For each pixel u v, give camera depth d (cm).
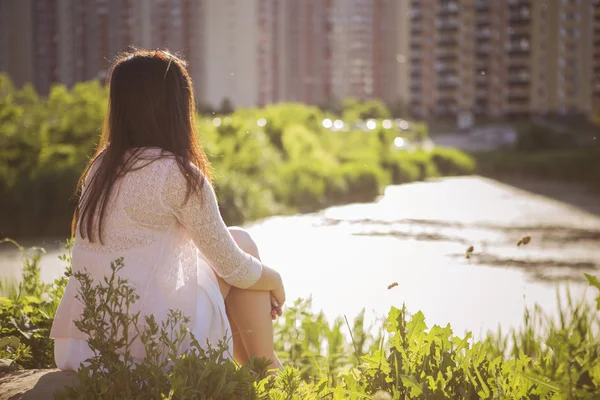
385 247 1305
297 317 413
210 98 9038
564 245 1321
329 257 1195
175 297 235
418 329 247
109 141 242
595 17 9438
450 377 228
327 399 248
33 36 9562
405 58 11350
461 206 2052
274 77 9806
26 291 366
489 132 5859
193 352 221
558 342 220
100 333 218
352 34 10919
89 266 236
